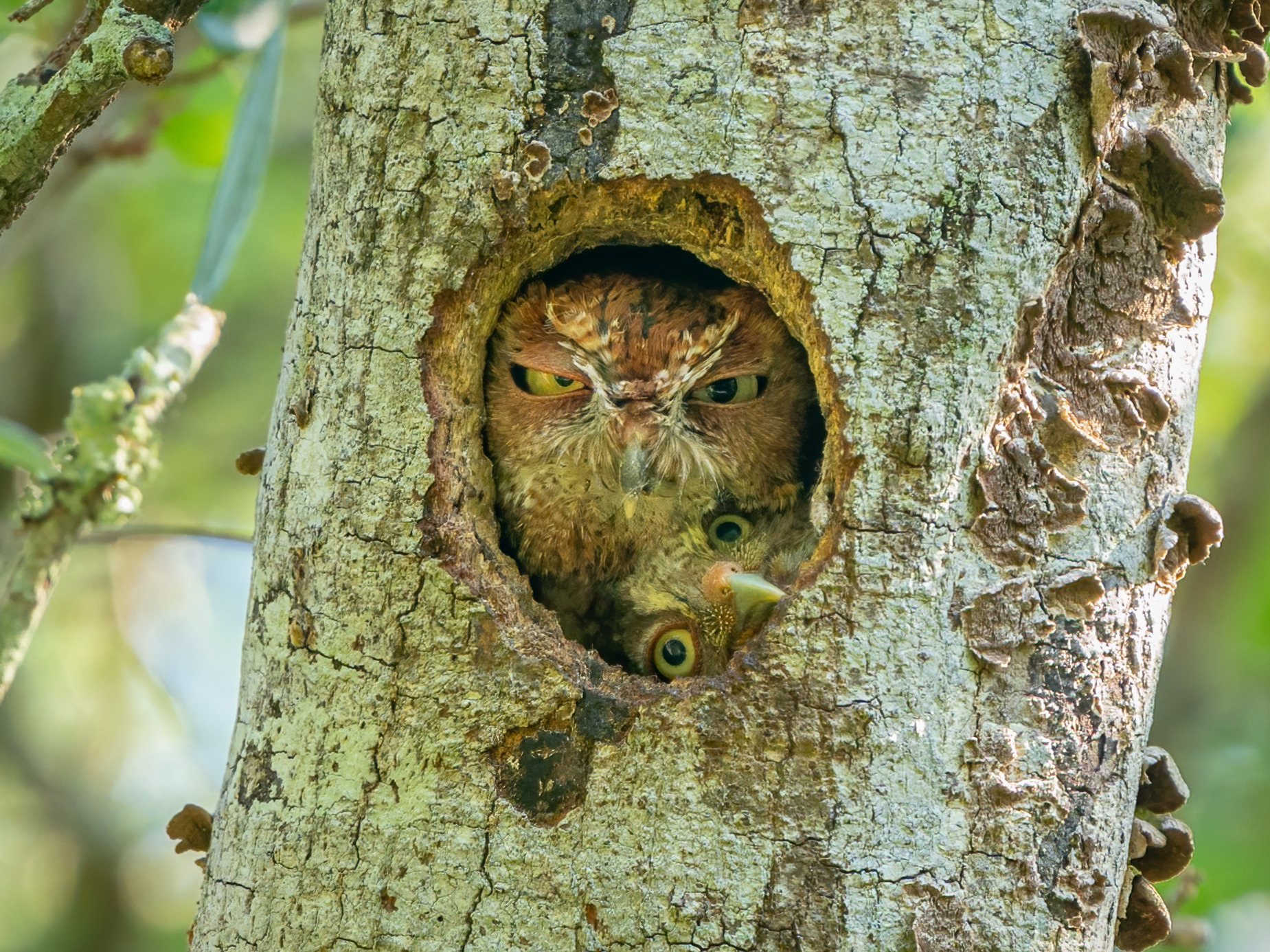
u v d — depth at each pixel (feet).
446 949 9.30
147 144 17.95
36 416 28.19
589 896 9.24
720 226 10.17
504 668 9.59
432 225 10.04
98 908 31.50
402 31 10.14
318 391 10.28
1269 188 22.22
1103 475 9.95
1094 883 9.59
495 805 9.45
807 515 13.50
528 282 13.21
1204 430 24.13
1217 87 11.01
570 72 9.89
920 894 9.16
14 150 10.47
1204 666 25.45
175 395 13.37
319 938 9.53
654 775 9.34
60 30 16.90
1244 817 24.16
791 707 9.34
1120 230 10.05
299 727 9.95
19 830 31.53
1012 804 9.41
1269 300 22.90
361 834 9.59
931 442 9.46
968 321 9.53
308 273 10.59
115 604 29.89
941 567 9.49
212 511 29.45
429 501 9.91
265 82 14.38
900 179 9.59
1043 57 9.77
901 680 9.35
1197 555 10.33
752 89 9.71
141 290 28.71
